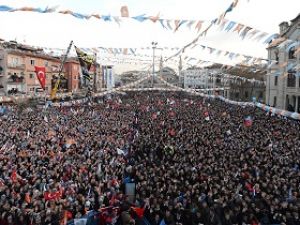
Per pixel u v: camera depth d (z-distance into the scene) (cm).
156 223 1178
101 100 5784
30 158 1742
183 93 9088
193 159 1800
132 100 6494
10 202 1218
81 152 1914
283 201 1259
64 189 1359
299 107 4716
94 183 1429
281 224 1129
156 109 4653
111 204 1266
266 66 2280
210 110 4506
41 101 4388
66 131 2533
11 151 1864
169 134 2578
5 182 1389
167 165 1712
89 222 1159
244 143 2258
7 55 4644
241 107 4994
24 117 3155
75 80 6412
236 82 7062
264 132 2691
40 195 1291
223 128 2889
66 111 3938
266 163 1755
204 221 1189
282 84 5022
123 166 1731
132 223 1150
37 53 5319
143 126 3025
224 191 1339
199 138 2372
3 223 1119
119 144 2228
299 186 1434
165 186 1397
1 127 2523
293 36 3459
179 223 1120
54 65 5888
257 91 6738
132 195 1441
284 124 3180
